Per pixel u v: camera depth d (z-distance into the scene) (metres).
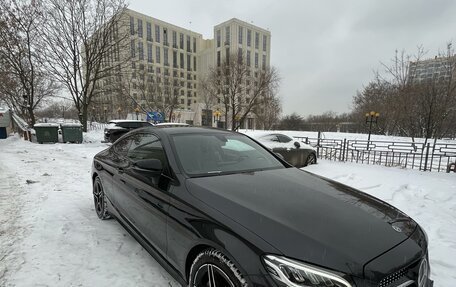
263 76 28.83
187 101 79.44
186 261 2.05
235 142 3.21
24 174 6.59
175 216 2.16
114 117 44.59
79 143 15.57
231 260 1.67
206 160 2.67
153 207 2.46
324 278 1.43
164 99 36.25
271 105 32.94
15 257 2.75
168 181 2.39
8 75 19.94
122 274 2.53
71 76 21.16
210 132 3.23
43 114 56.34
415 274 1.66
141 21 67.44
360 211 1.99
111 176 3.45
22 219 3.70
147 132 3.22
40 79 22.94
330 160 11.41
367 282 1.45
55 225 3.54
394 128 25.19
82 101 21.83
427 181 7.30
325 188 2.42
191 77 80.75
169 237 2.24
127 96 31.95
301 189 2.29
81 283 2.38
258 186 2.27
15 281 2.37
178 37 76.62
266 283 1.49
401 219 2.05
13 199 4.56
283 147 8.55
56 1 19.08
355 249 1.56
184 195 2.16
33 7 18.64
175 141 2.78
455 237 3.68
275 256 1.51
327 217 1.83
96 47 21.20
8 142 15.23
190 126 3.40
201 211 1.96
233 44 55.56
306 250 1.52
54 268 2.59
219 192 2.08
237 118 32.00
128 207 2.97
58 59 20.11
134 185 2.84
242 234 1.67
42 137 14.84
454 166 8.90
